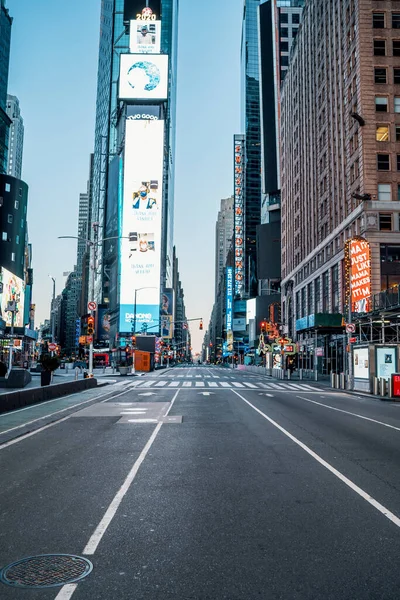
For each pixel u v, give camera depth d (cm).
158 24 16988
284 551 515
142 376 5516
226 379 5019
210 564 481
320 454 1049
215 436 1281
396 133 5216
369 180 5122
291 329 8969
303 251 8225
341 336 5741
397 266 4959
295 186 8994
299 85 8694
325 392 3272
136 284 14725
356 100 5478
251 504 686
